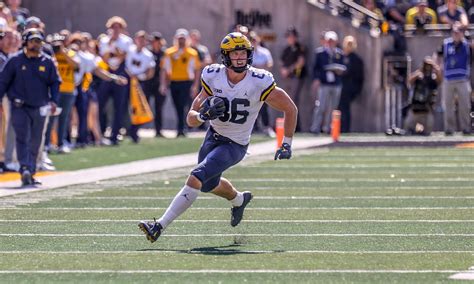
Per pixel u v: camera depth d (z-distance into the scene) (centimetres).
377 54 8988
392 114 8938
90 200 4581
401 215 4100
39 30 5169
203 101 3359
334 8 9250
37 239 3497
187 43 8356
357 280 2762
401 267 2950
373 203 4491
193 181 3303
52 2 9600
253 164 6362
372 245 3356
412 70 8944
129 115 8250
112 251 3244
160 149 7256
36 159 5106
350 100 8738
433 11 9181
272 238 3512
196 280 2761
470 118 8319
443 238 3506
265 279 2773
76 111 7438
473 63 8712
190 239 3497
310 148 7512
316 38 9188
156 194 4816
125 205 4419
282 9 9262
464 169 6059
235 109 3356
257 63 8200
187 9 9438
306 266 2962
